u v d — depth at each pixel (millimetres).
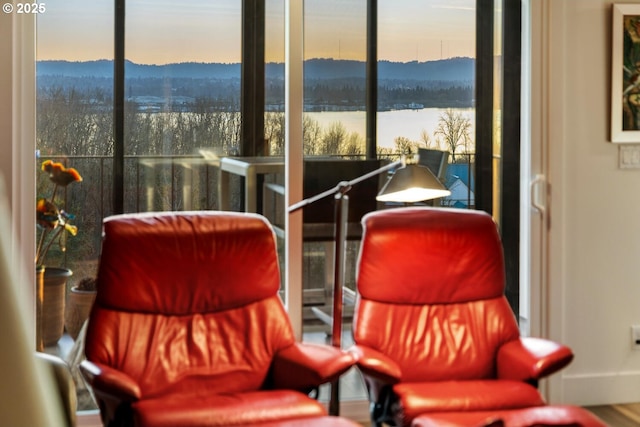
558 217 4098
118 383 2572
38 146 3545
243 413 2646
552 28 4031
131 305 2994
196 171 3729
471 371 3277
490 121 4047
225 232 3199
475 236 3436
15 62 3430
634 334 4172
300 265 3848
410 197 3633
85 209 3619
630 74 4098
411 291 3332
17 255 3490
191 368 3014
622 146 4129
